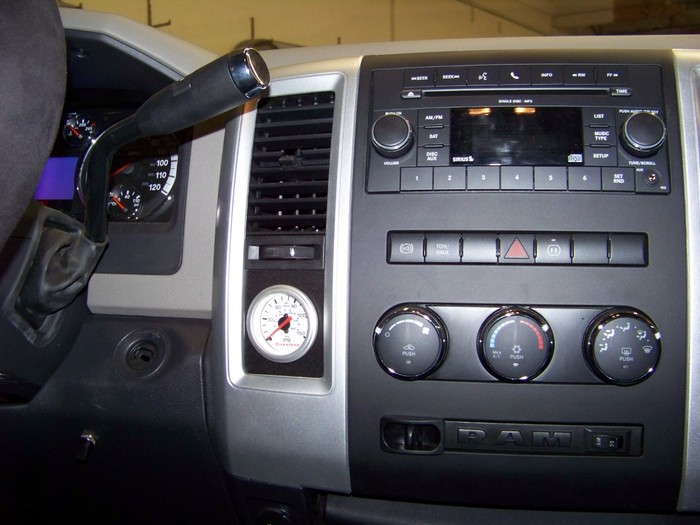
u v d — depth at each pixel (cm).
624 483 70
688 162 69
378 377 70
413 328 69
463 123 72
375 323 70
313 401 72
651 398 68
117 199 90
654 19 288
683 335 67
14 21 42
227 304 76
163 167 90
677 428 68
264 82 56
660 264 68
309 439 72
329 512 86
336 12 423
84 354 89
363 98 74
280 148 77
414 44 80
